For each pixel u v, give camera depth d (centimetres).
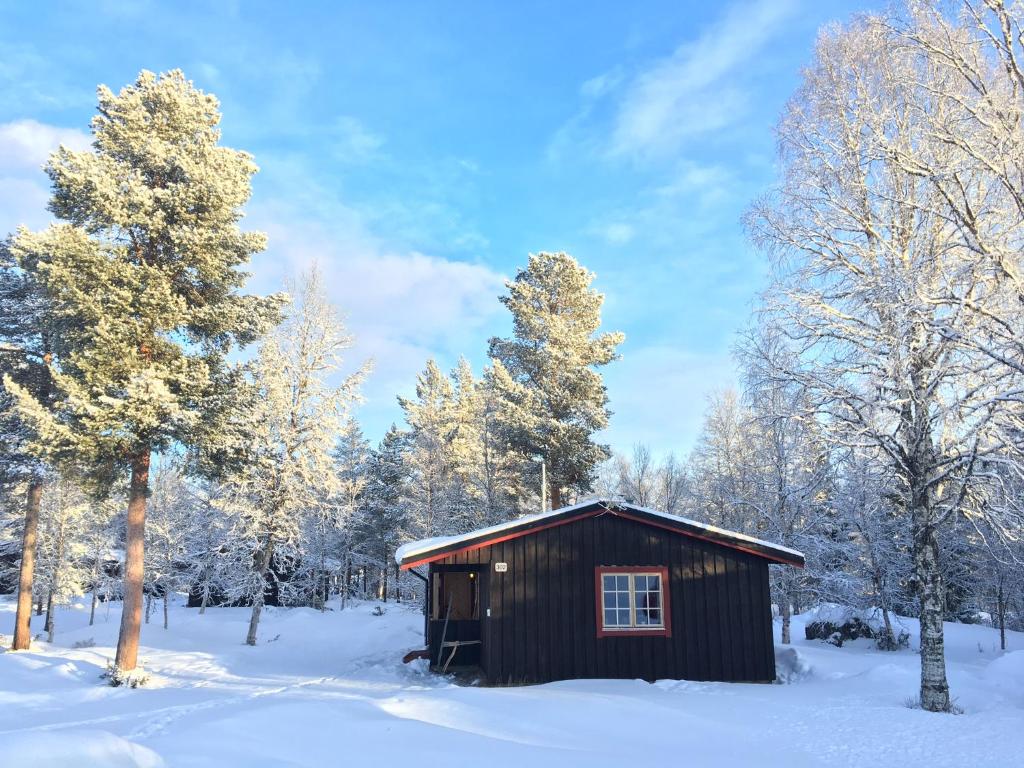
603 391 3419
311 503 2747
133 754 622
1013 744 915
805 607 3173
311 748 838
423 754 823
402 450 5544
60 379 1730
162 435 1777
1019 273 1121
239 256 1980
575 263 3484
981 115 1165
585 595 1630
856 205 1327
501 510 3838
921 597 1248
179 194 1822
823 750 912
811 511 2352
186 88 1991
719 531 1647
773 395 1375
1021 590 2311
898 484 1378
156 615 4259
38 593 3173
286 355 2717
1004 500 1178
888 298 1177
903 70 1284
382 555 5391
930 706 1188
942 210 1251
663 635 1616
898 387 1169
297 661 2175
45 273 1752
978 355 1142
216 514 3044
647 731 1020
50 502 3209
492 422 3684
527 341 3509
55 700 1397
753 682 1589
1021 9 1160
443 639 1909
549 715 1100
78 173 1731
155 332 1839
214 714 1145
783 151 1422
